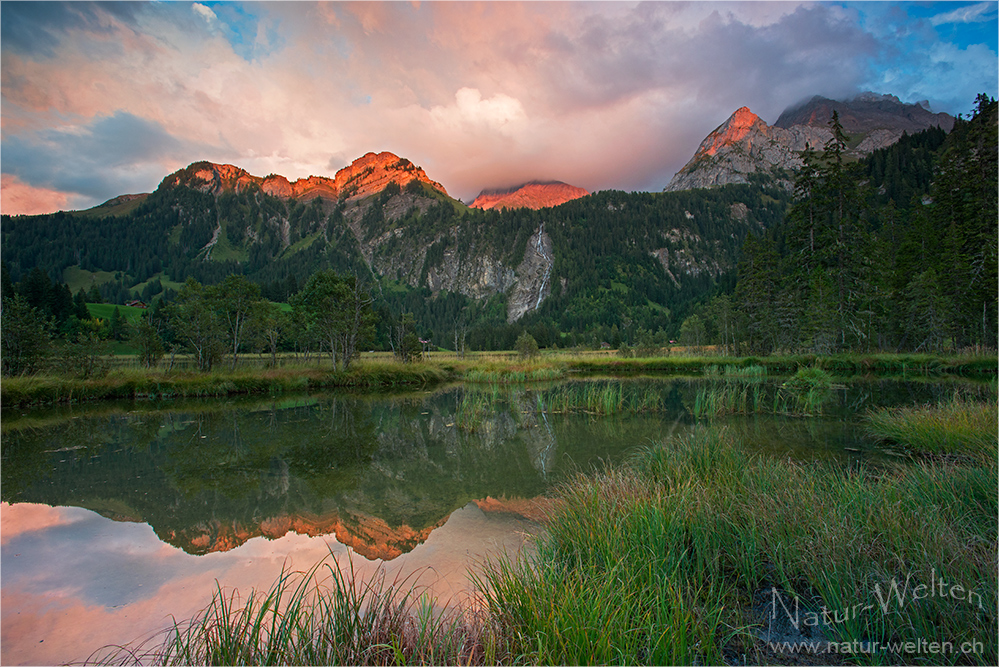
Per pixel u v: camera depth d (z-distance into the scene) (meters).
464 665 2.73
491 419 14.12
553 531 4.66
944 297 33.41
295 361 34.50
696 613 3.15
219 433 12.61
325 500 7.08
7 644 3.47
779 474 5.62
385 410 16.98
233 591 4.28
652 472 6.07
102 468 9.05
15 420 14.91
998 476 4.85
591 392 17.89
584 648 2.67
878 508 4.22
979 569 3.19
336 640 2.85
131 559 5.09
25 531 5.94
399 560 4.86
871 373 26.67
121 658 3.27
